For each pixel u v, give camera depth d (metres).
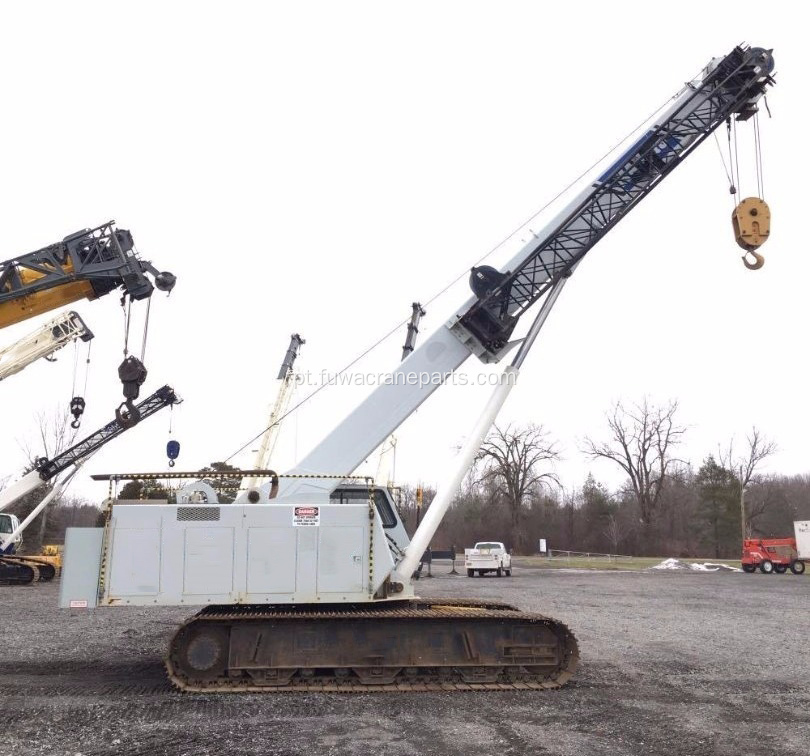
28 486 25.02
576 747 6.55
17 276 11.42
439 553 47.69
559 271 11.23
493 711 7.93
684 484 79.19
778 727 7.27
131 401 11.45
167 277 11.56
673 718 7.61
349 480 10.59
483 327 10.93
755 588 26.75
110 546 9.02
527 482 68.75
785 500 74.56
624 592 24.12
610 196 11.53
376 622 9.29
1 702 8.13
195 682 8.95
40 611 17.73
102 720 7.41
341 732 7.04
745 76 11.88
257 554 9.12
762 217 11.71
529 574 37.12
